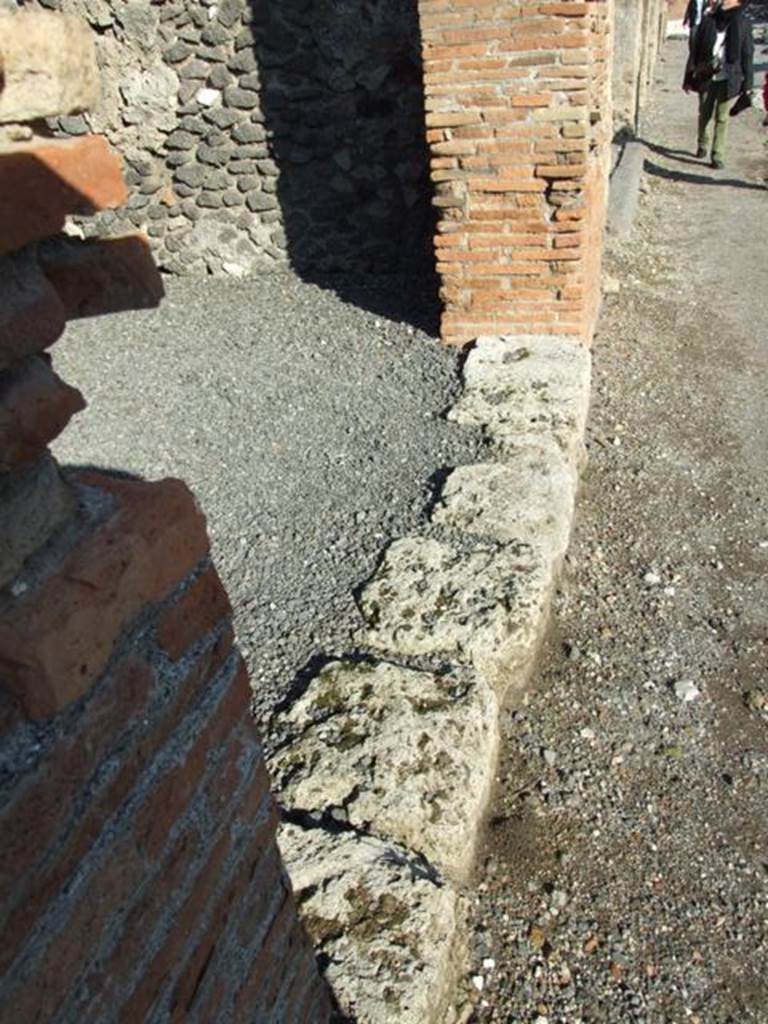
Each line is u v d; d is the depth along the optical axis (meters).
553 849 2.53
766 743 2.91
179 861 1.24
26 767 0.96
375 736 2.40
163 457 4.00
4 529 0.97
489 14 3.86
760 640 3.34
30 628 0.94
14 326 0.96
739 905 2.44
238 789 1.39
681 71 16.36
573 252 4.34
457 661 2.72
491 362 4.38
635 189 8.11
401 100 5.42
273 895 1.55
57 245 1.07
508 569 3.01
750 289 6.46
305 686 2.64
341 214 5.86
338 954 1.88
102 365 4.96
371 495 3.58
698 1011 2.20
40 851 0.97
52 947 1.01
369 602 2.94
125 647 1.11
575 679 3.09
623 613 3.43
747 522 4.01
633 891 2.45
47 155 0.97
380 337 4.96
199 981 1.32
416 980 1.84
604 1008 2.18
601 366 5.25
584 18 3.80
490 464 3.58
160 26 5.44
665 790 2.74
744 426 4.75
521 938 2.31
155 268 1.17
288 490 3.68
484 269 4.49
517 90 4.00
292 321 5.32
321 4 5.22
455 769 2.33
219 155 5.81
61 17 0.98
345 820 2.22
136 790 1.14
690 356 5.50
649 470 4.35
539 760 2.79
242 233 6.06
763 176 9.23
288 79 5.48
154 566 1.12
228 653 1.34
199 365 4.85
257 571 3.23
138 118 5.73
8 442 0.97
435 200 4.36
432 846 2.20
